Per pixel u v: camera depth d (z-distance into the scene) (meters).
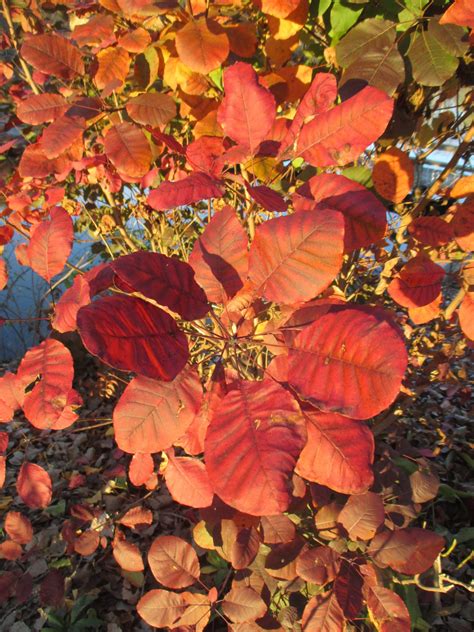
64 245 0.34
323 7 0.39
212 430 0.23
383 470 0.53
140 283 0.23
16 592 0.51
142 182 0.48
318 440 0.24
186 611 0.41
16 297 1.42
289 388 0.26
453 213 0.43
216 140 0.39
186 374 0.26
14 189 0.57
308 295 0.23
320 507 0.44
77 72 0.43
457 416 0.93
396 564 0.38
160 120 0.40
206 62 0.34
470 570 0.68
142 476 0.43
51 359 0.32
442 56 0.35
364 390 0.20
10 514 0.51
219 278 0.27
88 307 0.21
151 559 0.42
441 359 0.57
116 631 0.63
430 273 0.39
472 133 0.46
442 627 0.61
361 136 0.28
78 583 0.68
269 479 0.20
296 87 0.42
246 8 0.49
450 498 0.76
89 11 0.53
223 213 0.28
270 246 0.24
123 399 0.26
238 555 0.38
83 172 0.59
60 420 0.36
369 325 0.21
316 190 0.29
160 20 0.45
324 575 0.37
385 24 0.35
